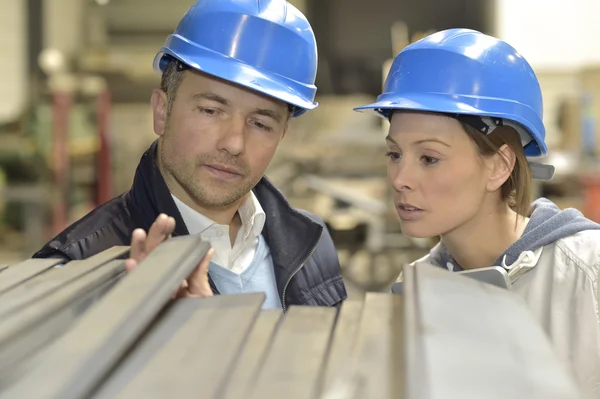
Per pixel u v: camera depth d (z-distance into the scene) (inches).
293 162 155.4
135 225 41.6
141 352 20.3
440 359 17.8
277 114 40.9
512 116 38.7
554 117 189.3
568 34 222.2
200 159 39.9
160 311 24.2
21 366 18.4
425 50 39.5
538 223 41.0
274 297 45.2
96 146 182.5
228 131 39.5
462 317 21.1
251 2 40.8
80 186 185.5
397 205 40.9
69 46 229.9
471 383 17.0
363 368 19.2
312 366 20.1
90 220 41.1
